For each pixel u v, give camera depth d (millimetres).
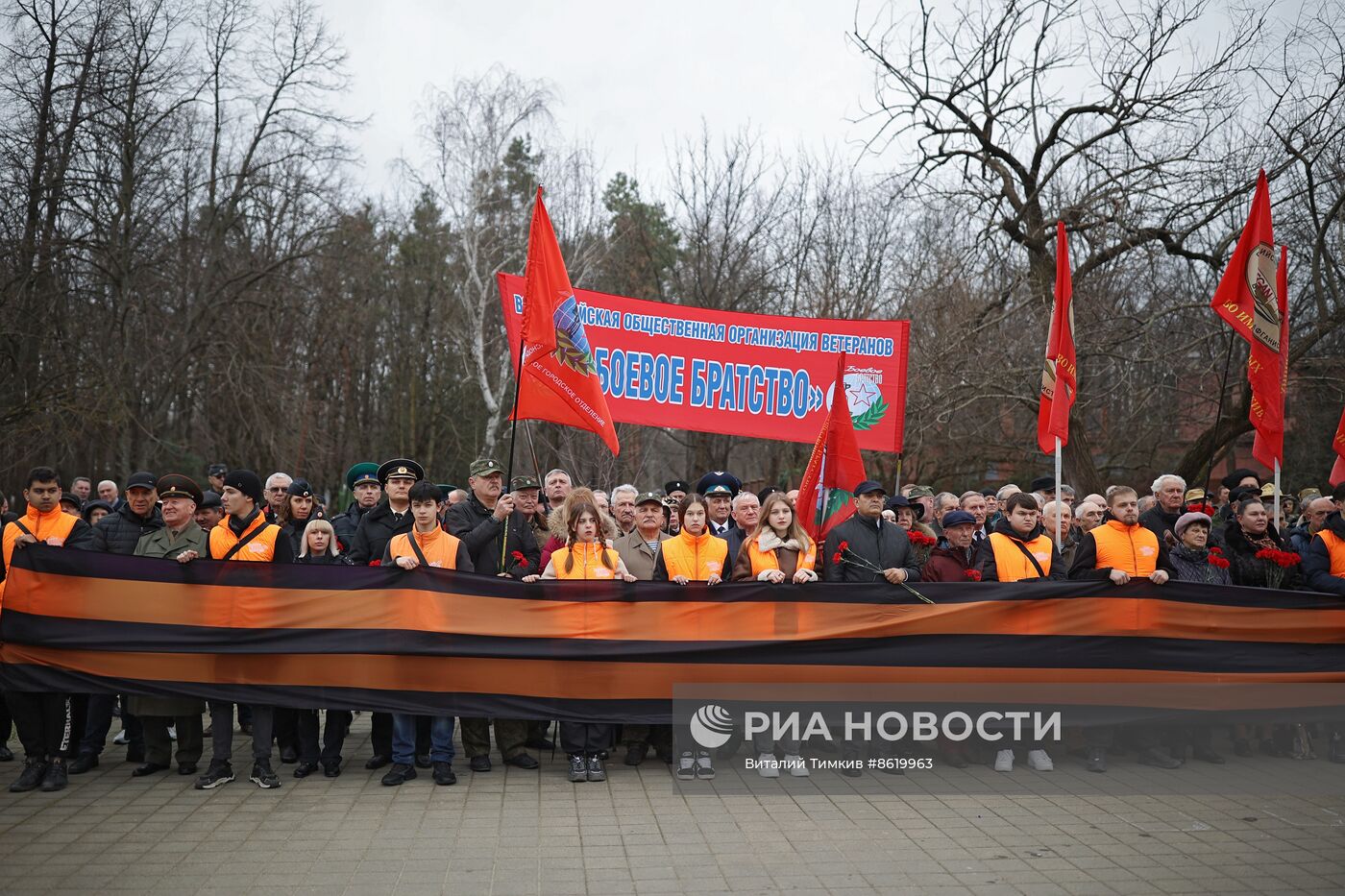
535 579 6902
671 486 10648
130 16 21047
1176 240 15422
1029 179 15953
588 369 7422
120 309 23000
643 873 4949
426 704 6723
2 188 19453
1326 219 14219
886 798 6316
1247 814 5973
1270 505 11016
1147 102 14719
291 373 27141
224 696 6637
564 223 31094
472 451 34562
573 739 6801
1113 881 4859
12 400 19953
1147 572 7195
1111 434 21250
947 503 9719
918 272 21375
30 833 5570
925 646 6930
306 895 4645
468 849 5305
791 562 7168
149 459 24000
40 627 6582
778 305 27953
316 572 6797
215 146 26453
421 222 35969
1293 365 15891
